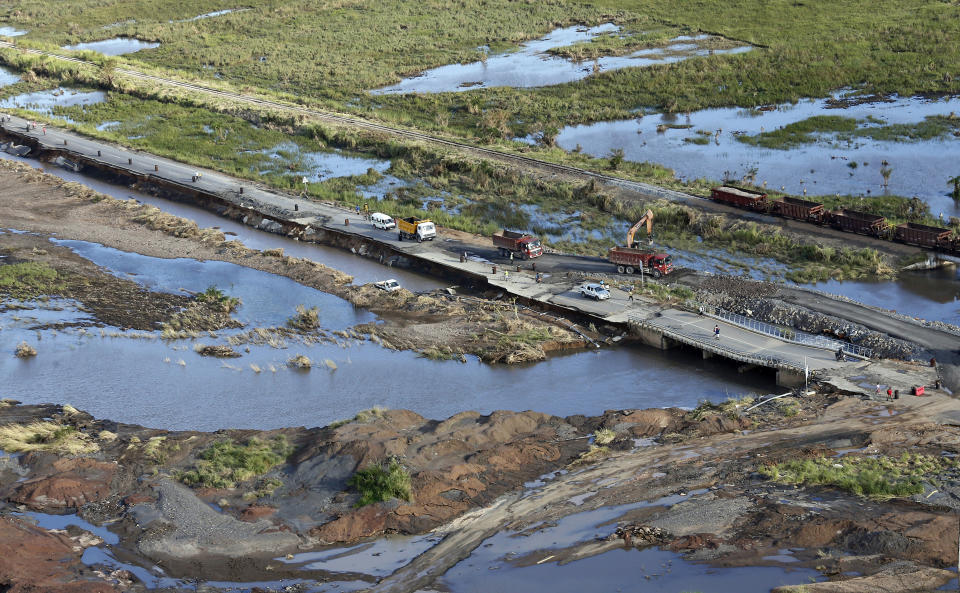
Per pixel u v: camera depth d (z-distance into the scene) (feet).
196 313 279.08
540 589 140.67
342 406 220.64
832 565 137.28
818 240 309.22
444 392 226.58
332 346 255.70
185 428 211.61
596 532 156.87
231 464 184.85
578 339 253.24
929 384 211.41
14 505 170.50
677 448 189.88
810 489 164.55
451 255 313.53
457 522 165.68
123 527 163.12
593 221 347.97
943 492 157.89
